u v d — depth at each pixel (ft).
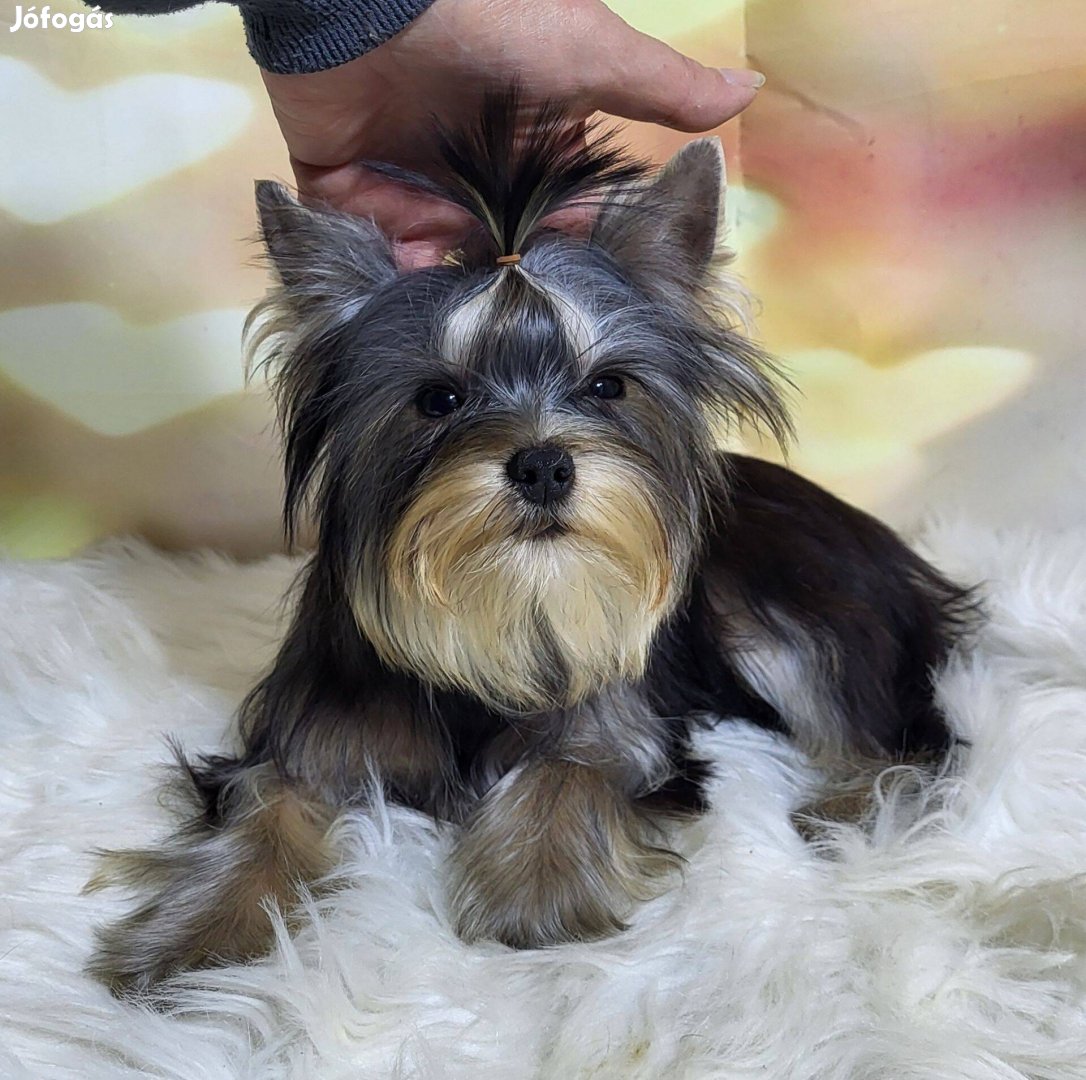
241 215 6.19
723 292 4.02
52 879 3.59
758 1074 2.68
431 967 3.13
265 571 6.28
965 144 5.94
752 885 3.42
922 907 3.29
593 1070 2.73
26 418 6.39
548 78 3.77
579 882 3.48
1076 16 5.53
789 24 6.24
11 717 4.67
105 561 6.25
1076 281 5.93
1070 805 3.80
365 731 4.00
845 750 4.50
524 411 3.40
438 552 3.42
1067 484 6.29
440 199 3.98
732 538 4.78
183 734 4.58
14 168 5.97
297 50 3.46
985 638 5.17
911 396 6.48
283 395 3.95
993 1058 2.66
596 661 3.77
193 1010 2.99
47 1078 2.70
